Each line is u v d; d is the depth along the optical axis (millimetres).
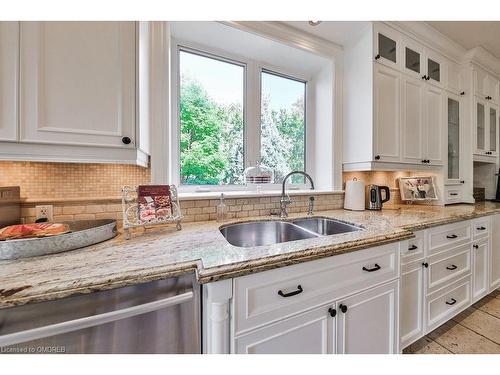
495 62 2369
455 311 1593
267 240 1480
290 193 1697
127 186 1119
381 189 1907
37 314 572
